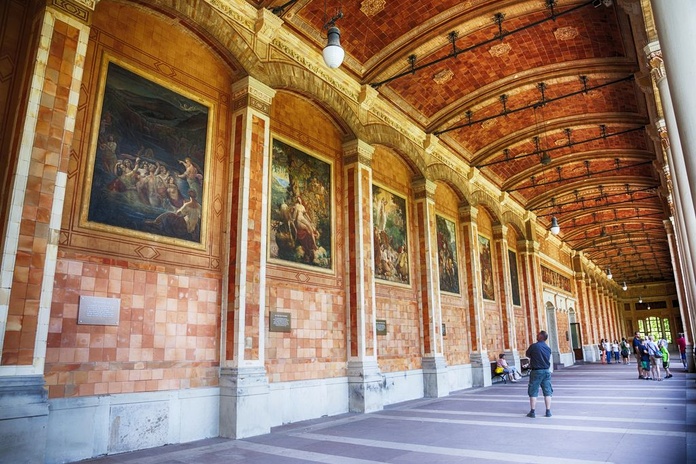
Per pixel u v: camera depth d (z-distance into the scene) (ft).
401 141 57.00
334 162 48.14
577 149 76.28
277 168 41.01
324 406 40.86
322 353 42.09
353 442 29.40
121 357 27.55
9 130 24.53
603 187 92.38
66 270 25.82
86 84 28.19
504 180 84.33
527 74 54.70
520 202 94.94
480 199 77.30
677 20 16.72
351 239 46.93
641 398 46.88
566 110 63.62
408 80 52.60
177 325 30.83
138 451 27.04
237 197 35.04
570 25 46.75
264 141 37.35
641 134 69.82
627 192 91.04
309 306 41.68
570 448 25.75
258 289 34.58
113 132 29.25
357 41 46.09
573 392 55.01
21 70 25.30
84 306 26.21
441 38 46.75
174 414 29.45
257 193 35.96
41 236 23.21
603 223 117.70
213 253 34.14
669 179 62.54
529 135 68.95
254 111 36.94
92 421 25.52
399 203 57.82
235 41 36.45
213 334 32.99
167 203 31.65
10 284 21.89
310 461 24.57
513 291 89.25
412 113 58.08
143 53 31.76
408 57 48.19
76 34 25.94
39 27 24.88
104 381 26.55
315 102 45.42
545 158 66.80
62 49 25.25
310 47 43.37
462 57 50.93
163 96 32.60
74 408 24.88
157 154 31.58
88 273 26.76
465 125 58.70
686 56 16.35
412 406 46.98
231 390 31.53
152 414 28.32
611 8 43.65
